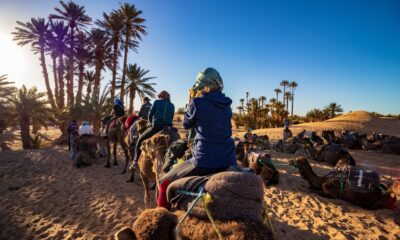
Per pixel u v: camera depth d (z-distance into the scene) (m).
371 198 6.57
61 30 35.06
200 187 2.42
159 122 5.38
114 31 36.22
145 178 5.34
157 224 2.27
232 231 1.99
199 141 2.75
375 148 17.33
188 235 2.21
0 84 21.62
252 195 2.18
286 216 6.21
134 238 2.30
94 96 24.36
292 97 95.94
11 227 6.31
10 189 8.97
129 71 38.16
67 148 16.20
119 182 8.72
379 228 5.61
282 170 10.86
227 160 2.75
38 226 6.23
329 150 12.25
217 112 2.74
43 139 29.75
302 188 8.31
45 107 23.89
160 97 5.54
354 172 7.01
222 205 2.16
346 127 35.41
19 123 24.14
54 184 9.16
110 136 9.98
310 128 34.31
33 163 12.16
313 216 6.20
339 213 6.37
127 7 35.81
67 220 6.38
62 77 36.97
